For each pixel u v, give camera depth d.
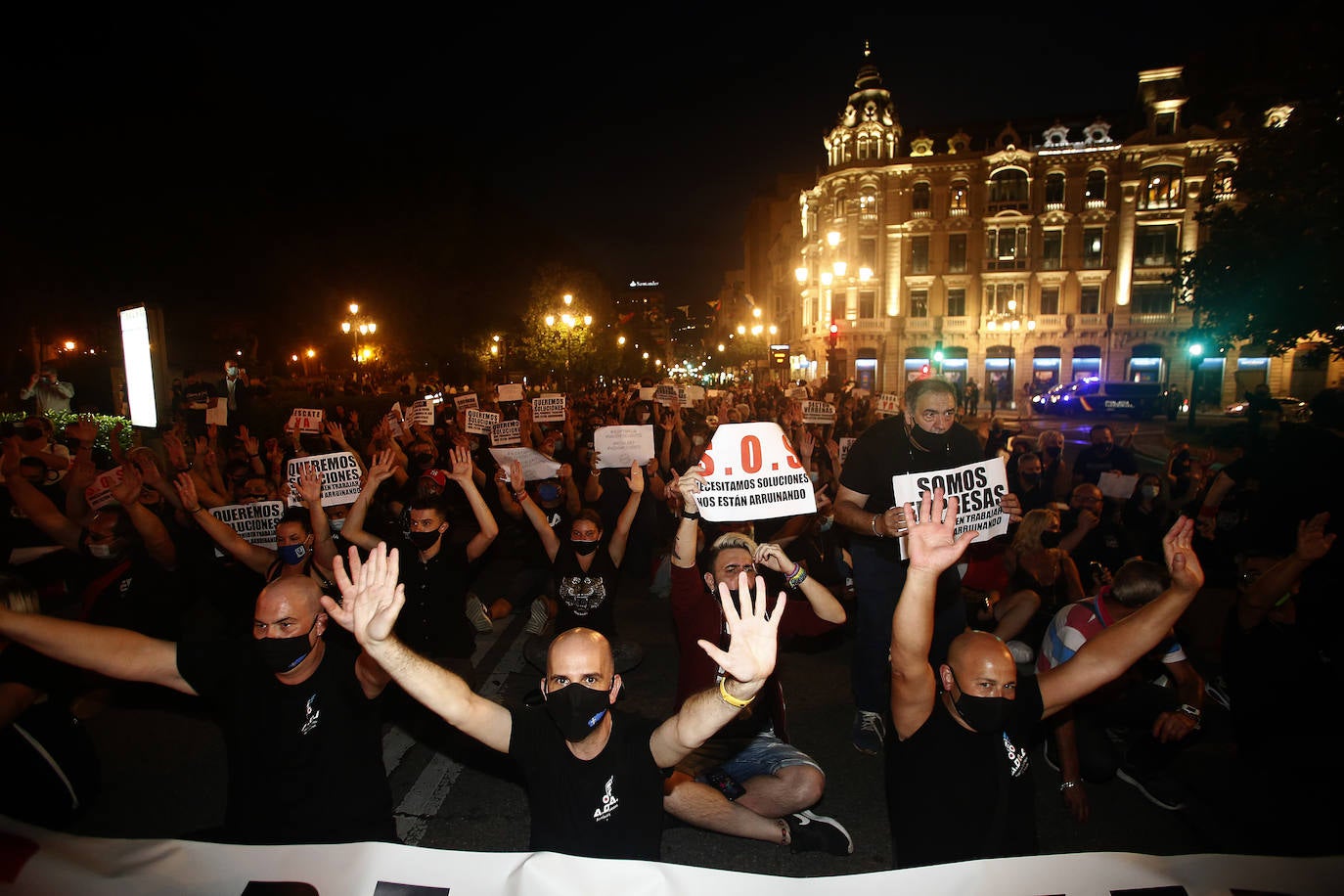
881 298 52.69
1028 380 51.19
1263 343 17.89
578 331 44.88
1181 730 4.22
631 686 5.98
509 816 4.14
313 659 2.95
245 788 2.89
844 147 53.66
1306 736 4.15
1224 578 8.05
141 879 2.15
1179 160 48.25
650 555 9.02
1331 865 2.15
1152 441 25.92
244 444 10.23
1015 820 2.82
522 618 7.69
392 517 7.64
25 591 3.16
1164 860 2.18
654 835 2.68
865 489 4.66
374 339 37.97
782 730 4.09
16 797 3.15
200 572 5.43
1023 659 5.23
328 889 2.17
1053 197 50.41
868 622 4.77
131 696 5.54
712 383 81.38
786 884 2.16
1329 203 14.95
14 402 21.28
